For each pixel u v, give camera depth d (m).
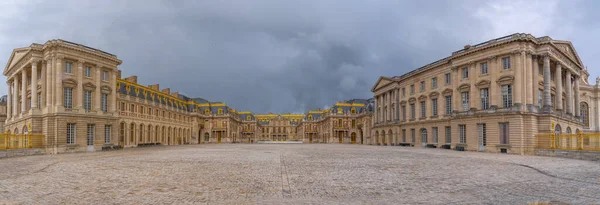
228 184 16.06
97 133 52.44
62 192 14.12
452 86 55.41
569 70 52.88
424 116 65.69
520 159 31.36
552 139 39.03
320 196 13.46
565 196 13.61
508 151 43.25
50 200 12.67
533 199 13.05
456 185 16.06
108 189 14.73
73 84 49.94
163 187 15.21
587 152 31.67
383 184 16.28
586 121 72.25
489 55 47.78
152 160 29.64
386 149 54.16
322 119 146.38
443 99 59.12
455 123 52.69
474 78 50.25
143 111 80.75
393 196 13.53
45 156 37.44
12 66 57.78
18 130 54.50
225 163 26.45
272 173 20.08
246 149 54.56
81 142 49.75
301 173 20.17
